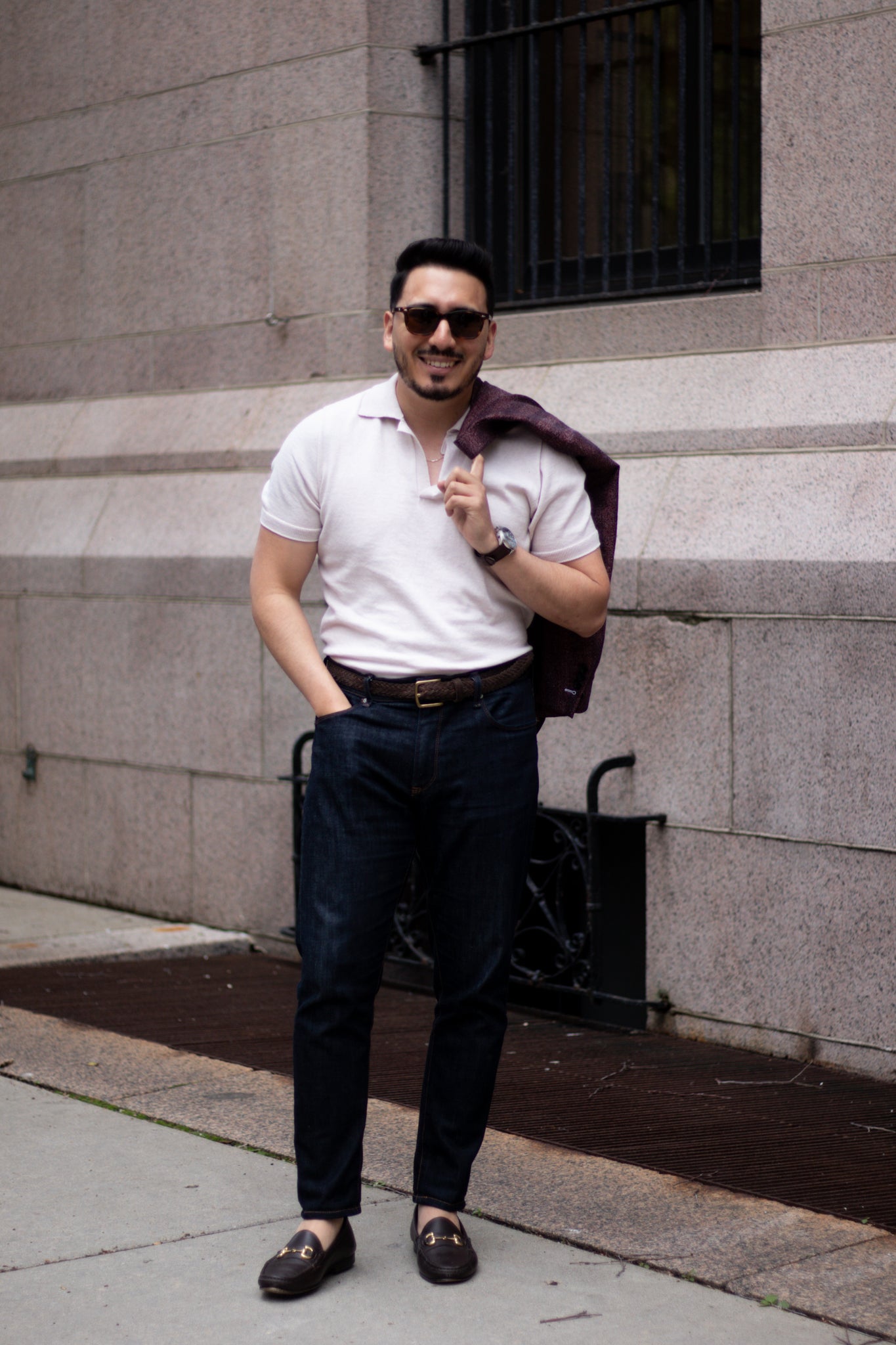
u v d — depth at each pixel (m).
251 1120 3.99
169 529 6.50
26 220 7.38
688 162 5.80
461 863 3.02
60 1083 4.32
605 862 5.16
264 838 6.14
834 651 4.45
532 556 2.96
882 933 4.36
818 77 4.76
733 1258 3.11
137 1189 3.54
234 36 6.42
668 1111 4.08
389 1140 3.82
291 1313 2.90
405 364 2.94
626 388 5.22
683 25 5.40
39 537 7.07
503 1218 3.34
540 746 5.23
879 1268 3.06
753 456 4.81
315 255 6.18
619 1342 2.79
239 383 6.51
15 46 7.37
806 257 4.81
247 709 6.18
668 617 4.86
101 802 6.81
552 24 5.66
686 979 4.85
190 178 6.64
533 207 5.83
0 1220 3.35
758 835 4.64
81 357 7.18
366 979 3.02
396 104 6.04
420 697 2.96
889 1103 4.15
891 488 4.43
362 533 3.00
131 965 5.89
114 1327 2.85
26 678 7.12
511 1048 4.75
